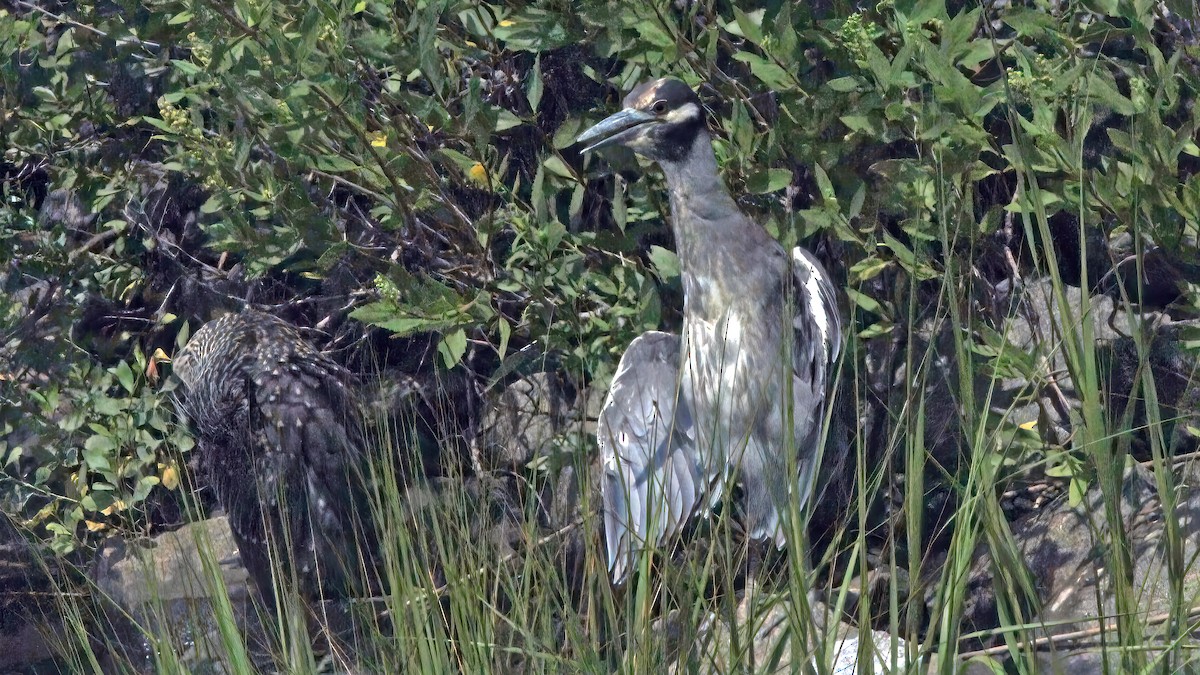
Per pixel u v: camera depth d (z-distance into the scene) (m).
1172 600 4.35
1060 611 7.54
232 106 8.70
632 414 7.95
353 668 5.86
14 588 10.48
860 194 7.95
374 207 10.68
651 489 5.63
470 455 8.72
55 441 12.20
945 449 8.95
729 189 8.96
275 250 9.38
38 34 11.23
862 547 4.49
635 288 9.04
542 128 10.38
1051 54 8.58
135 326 13.09
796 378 7.97
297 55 7.77
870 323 9.35
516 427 9.31
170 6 9.02
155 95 12.13
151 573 7.00
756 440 7.78
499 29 8.38
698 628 5.06
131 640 7.56
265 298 12.47
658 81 8.12
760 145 8.73
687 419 8.06
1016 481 9.17
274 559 6.35
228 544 10.39
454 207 9.22
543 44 8.30
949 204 7.62
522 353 8.88
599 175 9.16
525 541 5.97
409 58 8.08
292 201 9.21
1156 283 9.16
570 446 7.85
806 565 5.12
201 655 6.19
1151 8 7.67
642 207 9.48
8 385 12.38
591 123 8.84
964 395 4.52
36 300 13.12
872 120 7.86
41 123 11.70
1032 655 4.43
